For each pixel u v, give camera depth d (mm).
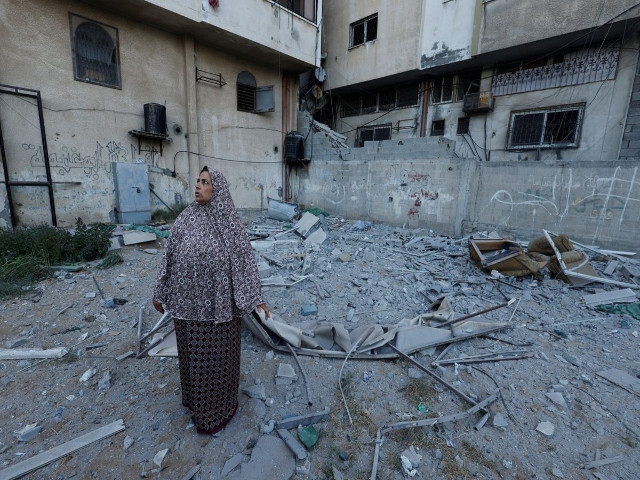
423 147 9961
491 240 6379
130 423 2332
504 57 10172
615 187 6789
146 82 9281
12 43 6996
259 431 2301
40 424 2301
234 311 2107
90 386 2717
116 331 3605
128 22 8727
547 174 7625
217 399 2170
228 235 2020
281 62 12094
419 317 3762
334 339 3438
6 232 5832
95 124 8398
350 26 13492
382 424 2420
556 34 8562
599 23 7957
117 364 3008
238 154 11969
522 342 3629
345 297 4758
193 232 1975
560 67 9445
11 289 4379
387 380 2936
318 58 12539
